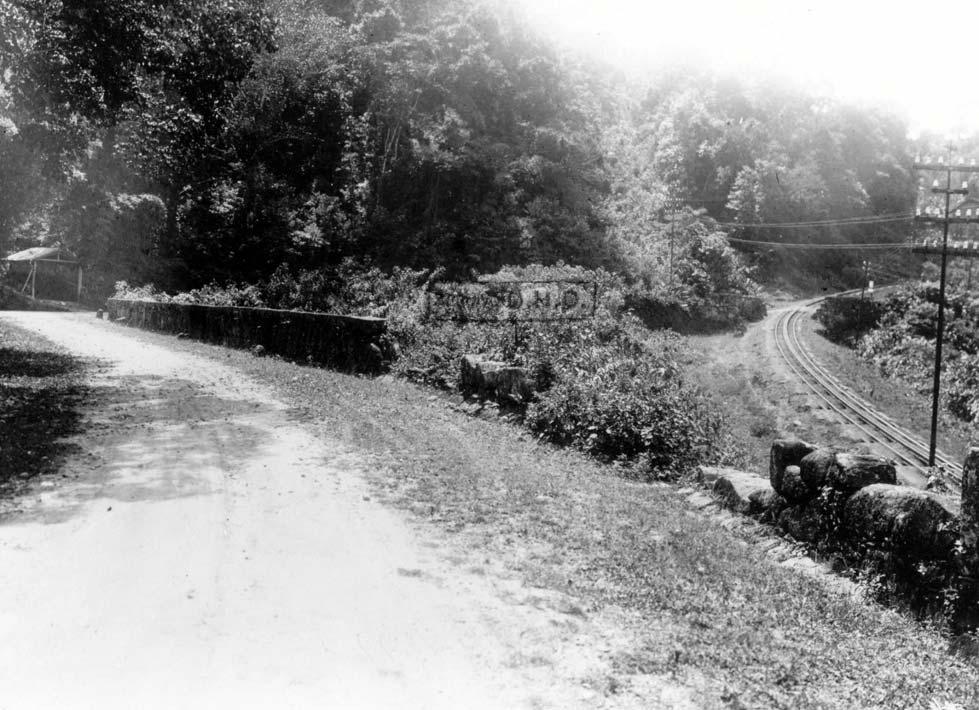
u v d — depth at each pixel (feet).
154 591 18.49
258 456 33.73
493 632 16.87
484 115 244.83
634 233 261.44
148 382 56.18
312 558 21.22
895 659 16.63
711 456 42.27
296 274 170.19
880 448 95.66
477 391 51.52
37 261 183.32
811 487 25.54
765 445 82.48
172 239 170.60
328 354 70.95
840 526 23.80
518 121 254.06
